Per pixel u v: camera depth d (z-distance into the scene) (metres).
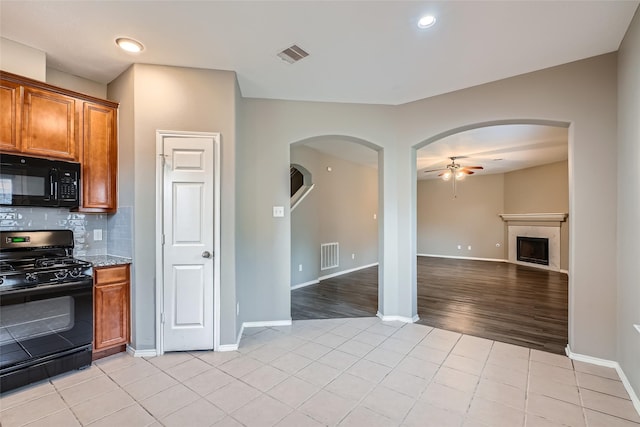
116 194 2.93
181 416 1.94
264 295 3.57
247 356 2.77
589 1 1.97
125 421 1.90
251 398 2.14
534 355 2.80
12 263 2.50
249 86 3.23
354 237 7.21
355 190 7.26
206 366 2.58
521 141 5.08
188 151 2.81
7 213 2.60
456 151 5.80
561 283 5.79
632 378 2.18
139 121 2.74
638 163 2.10
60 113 2.59
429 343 3.07
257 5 2.01
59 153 2.58
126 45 2.47
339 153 6.19
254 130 3.53
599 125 2.61
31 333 2.25
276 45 2.48
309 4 2.00
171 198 2.79
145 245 2.76
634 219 2.17
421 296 4.86
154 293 2.78
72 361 2.46
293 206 5.41
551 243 7.22
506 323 3.63
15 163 2.32
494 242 8.72
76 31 2.28
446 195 9.56
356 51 2.57
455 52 2.58
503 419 1.93
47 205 2.48
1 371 2.15
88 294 2.54
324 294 5.00
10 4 1.98
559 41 2.41
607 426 1.87
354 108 3.70
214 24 2.21
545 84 2.84
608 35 2.33
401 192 3.73
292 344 3.04
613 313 2.55
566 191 6.89
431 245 9.84
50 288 2.32
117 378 2.38
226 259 2.90
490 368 2.57
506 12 2.08
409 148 3.66
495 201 8.70
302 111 3.62
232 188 2.91
